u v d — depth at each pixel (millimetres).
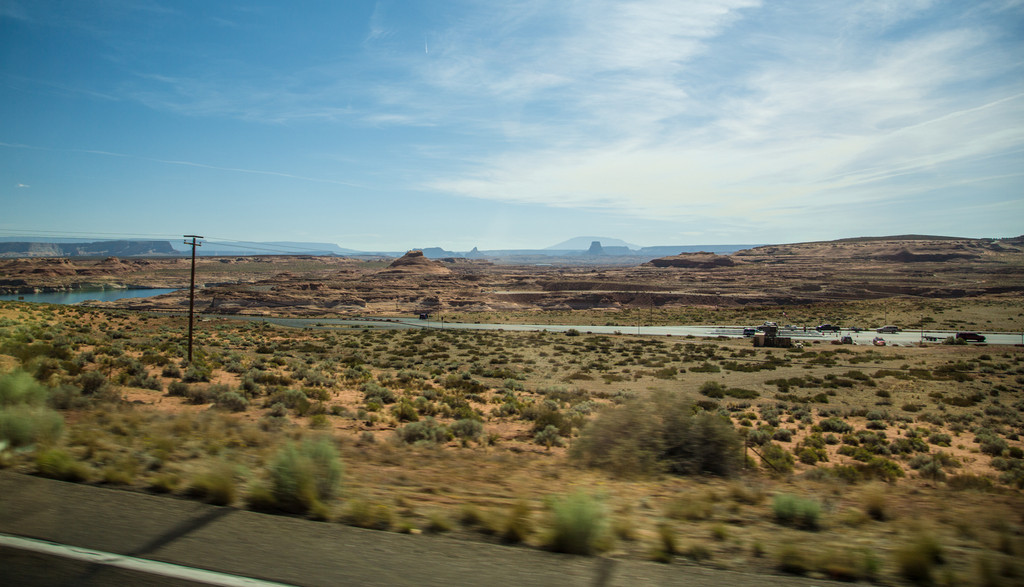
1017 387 46312
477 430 18375
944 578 4957
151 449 9062
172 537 4957
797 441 25297
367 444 12789
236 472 7559
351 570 4414
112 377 23969
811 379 48969
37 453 7676
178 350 39125
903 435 28266
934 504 8219
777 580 4754
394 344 70812
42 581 3947
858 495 8977
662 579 4598
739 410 34719
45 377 20406
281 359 42969
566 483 8914
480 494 7789
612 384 45281
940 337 87750
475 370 48875
